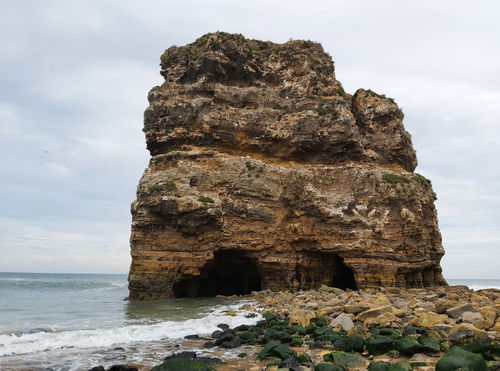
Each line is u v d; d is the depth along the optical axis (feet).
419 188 128.77
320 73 146.92
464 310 60.80
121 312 86.48
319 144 134.31
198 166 126.41
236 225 122.21
